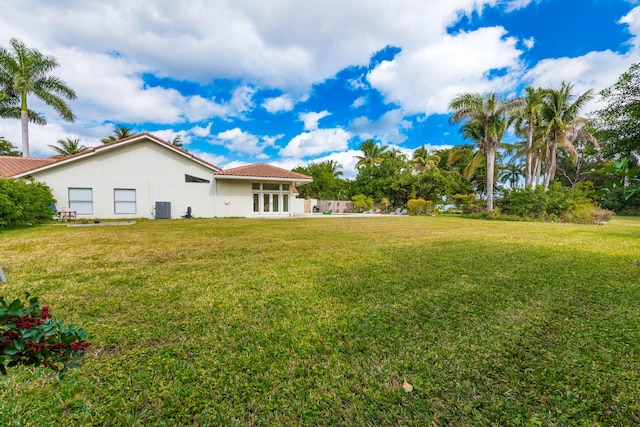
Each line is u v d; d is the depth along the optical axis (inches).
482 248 277.7
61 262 209.3
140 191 719.1
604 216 727.7
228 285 156.4
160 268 193.6
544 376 77.4
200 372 78.4
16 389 70.7
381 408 66.2
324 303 130.3
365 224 579.8
